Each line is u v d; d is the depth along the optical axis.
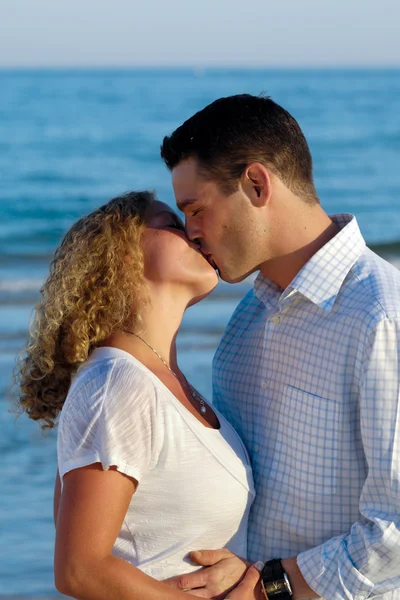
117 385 2.08
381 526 2.08
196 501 2.16
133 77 140.50
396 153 31.22
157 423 2.09
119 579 1.96
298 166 2.33
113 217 2.26
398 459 2.08
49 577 4.80
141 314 2.27
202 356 8.85
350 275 2.30
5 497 5.80
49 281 2.27
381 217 20.41
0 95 66.31
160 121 43.91
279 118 2.32
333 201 22.73
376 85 87.31
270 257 2.37
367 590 2.12
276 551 2.34
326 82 100.19
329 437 2.24
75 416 2.07
